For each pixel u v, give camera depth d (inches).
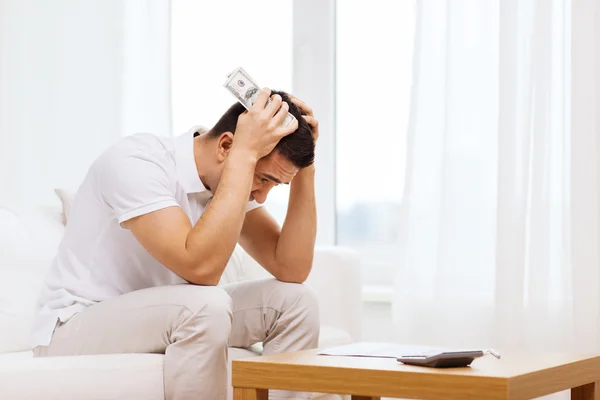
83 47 148.0
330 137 148.0
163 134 145.5
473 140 127.6
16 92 149.1
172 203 79.0
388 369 63.3
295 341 88.1
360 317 116.0
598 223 119.5
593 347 119.0
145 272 84.9
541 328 121.4
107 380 71.7
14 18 149.6
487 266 126.3
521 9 125.0
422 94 130.3
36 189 148.2
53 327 81.5
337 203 149.7
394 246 145.8
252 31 151.0
